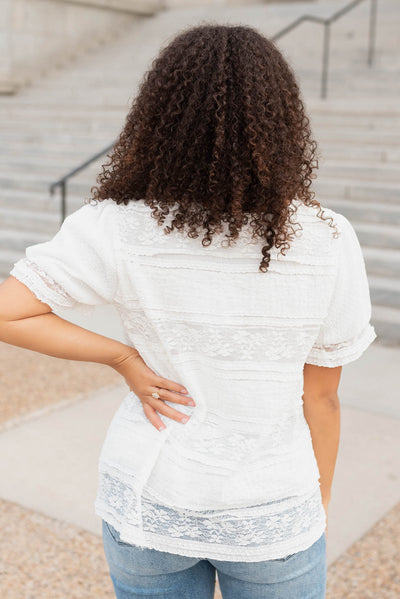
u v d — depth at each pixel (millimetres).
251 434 1317
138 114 1302
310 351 1354
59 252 1292
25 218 8273
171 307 1295
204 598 1478
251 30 1289
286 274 1272
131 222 1298
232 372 1302
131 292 1311
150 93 1274
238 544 1312
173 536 1333
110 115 10266
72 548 2883
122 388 4672
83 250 1300
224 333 1287
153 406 1364
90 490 3330
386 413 4234
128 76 11859
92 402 4410
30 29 12648
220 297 1281
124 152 1329
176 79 1243
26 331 1306
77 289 1298
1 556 2807
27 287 1289
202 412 1331
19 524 3035
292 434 1347
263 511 1307
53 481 3404
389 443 3826
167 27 13547
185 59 1247
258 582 1361
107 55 13164
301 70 10836
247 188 1250
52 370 4992
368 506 3182
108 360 1358
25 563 2771
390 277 6148
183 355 1321
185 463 1317
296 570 1355
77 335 1336
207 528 1319
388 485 3373
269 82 1247
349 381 4742
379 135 8156
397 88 9742
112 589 2641
